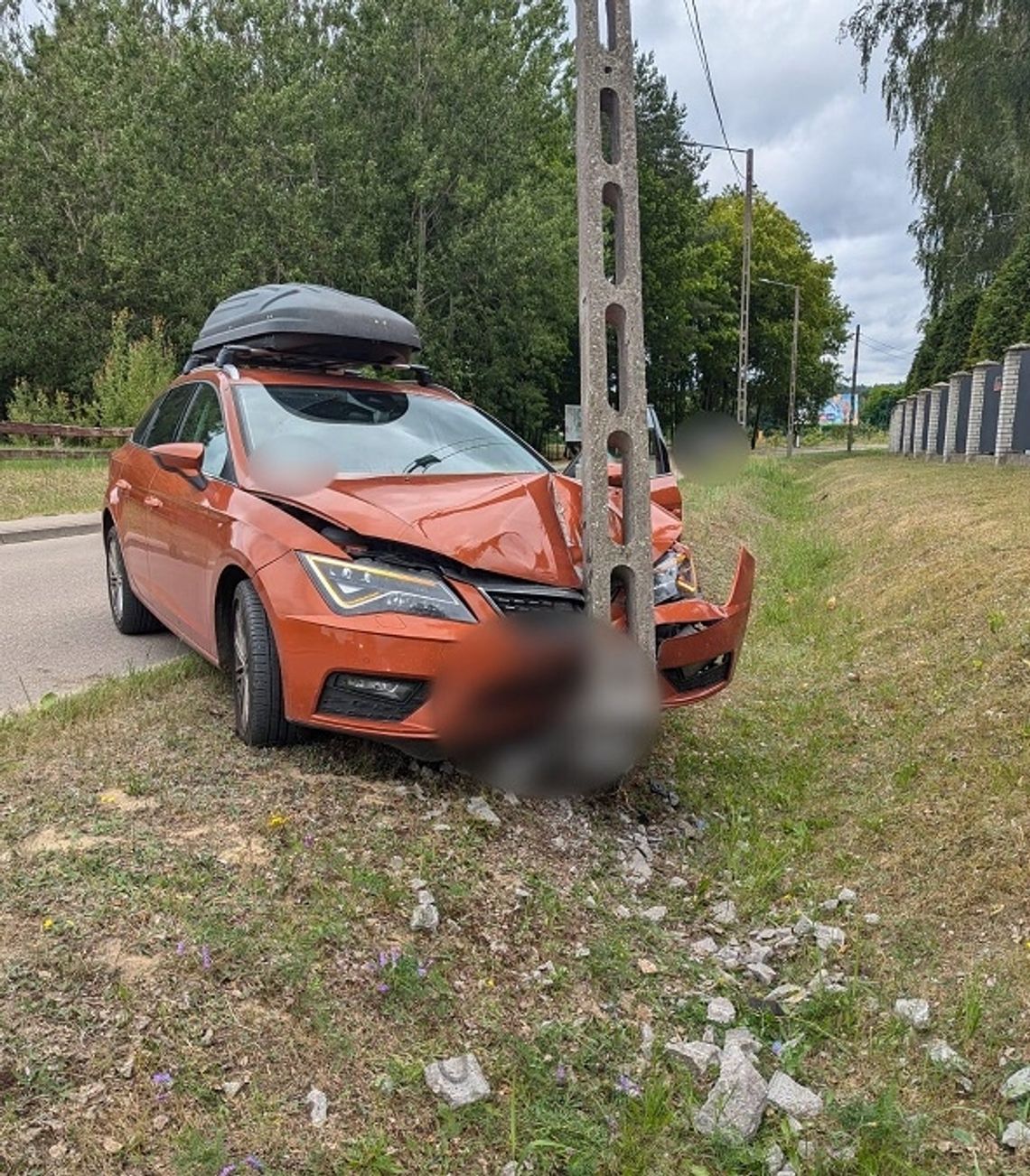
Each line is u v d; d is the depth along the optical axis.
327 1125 2.16
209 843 2.99
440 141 30.28
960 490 13.17
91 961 2.40
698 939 3.25
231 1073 2.21
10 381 32.38
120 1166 1.96
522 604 3.46
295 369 5.03
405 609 3.30
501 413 35.84
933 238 28.02
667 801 4.23
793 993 2.94
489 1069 2.44
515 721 3.44
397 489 3.87
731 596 4.09
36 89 31.81
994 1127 2.38
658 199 39.66
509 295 31.66
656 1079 2.49
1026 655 5.09
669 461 8.34
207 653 4.31
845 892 3.48
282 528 3.59
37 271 30.59
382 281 30.14
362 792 3.42
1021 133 22.91
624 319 3.61
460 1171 2.16
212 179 28.94
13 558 10.04
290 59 29.56
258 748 3.74
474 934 2.87
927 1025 2.74
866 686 5.65
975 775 4.08
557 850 3.51
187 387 5.33
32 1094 2.04
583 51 3.52
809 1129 2.39
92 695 4.44
